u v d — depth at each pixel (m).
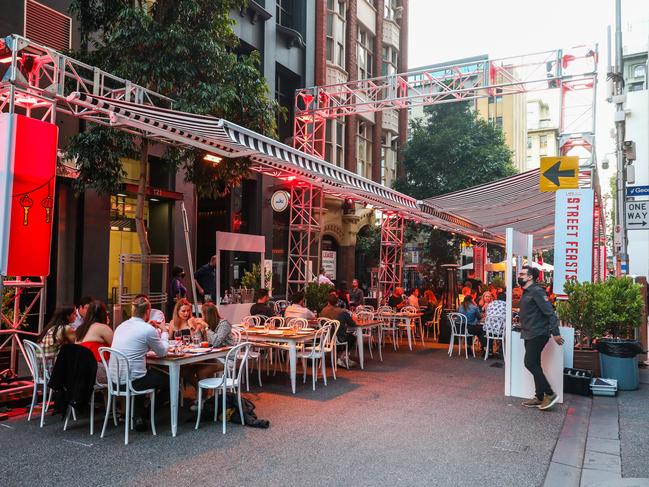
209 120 6.76
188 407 7.29
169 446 5.68
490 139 25.09
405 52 29.61
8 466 5.03
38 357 6.53
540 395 7.55
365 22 25.94
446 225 19.30
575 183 10.09
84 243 11.57
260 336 8.69
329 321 9.72
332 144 22.52
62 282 11.41
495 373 10.30
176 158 10.19
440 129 25.06
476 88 15.25
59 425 6.37
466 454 5.60
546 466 5.29
